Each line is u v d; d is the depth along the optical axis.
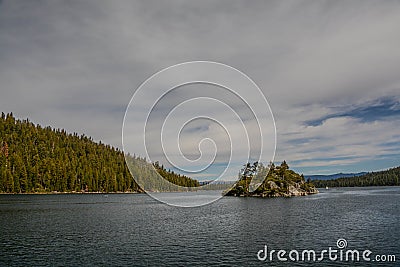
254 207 87.50
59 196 140.75
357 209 77.69
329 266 29.34
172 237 42.06
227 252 34.06
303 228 48.97
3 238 41.75
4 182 145.50
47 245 37.56
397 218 59.19
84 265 29.83
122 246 36.84
